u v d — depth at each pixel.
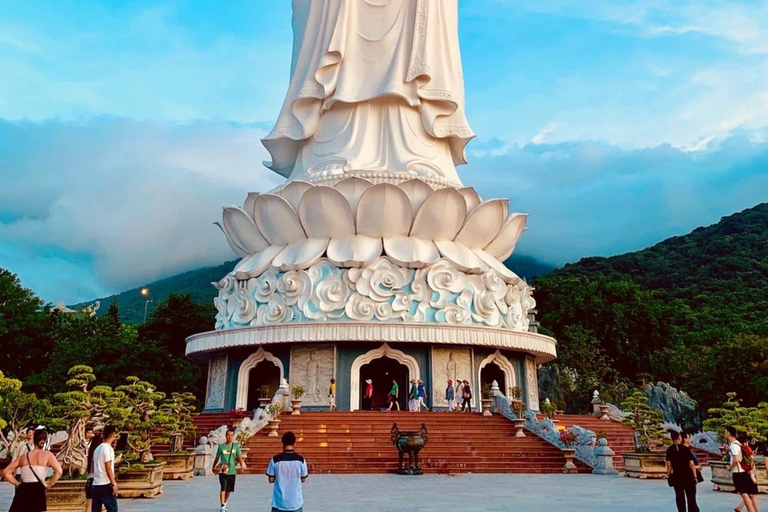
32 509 8.90
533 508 13.53
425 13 38.06
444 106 37.97
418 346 32.62
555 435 24.50
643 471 20.34
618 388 50.91
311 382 31.88
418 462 22.36
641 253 114.50
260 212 35.06
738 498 16.12
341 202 33.22
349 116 37.56
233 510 13.50
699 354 56.50
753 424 17.97
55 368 37.66
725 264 97.69
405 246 33.59
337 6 38.34
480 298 33.50
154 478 15.77
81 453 13.86
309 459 22.92
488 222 34.97
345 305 32.22
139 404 17.89
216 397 35.00
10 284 42.72
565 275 107.31
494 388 30.56
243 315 34.09
